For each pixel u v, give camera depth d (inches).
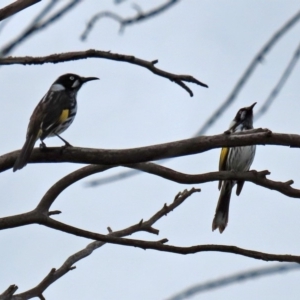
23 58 284.8
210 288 156.3
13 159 380.5
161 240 376.5
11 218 367.2
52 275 381.4
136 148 352.8
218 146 344.5
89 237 369.1
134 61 294.5
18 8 197.5
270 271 154.4
